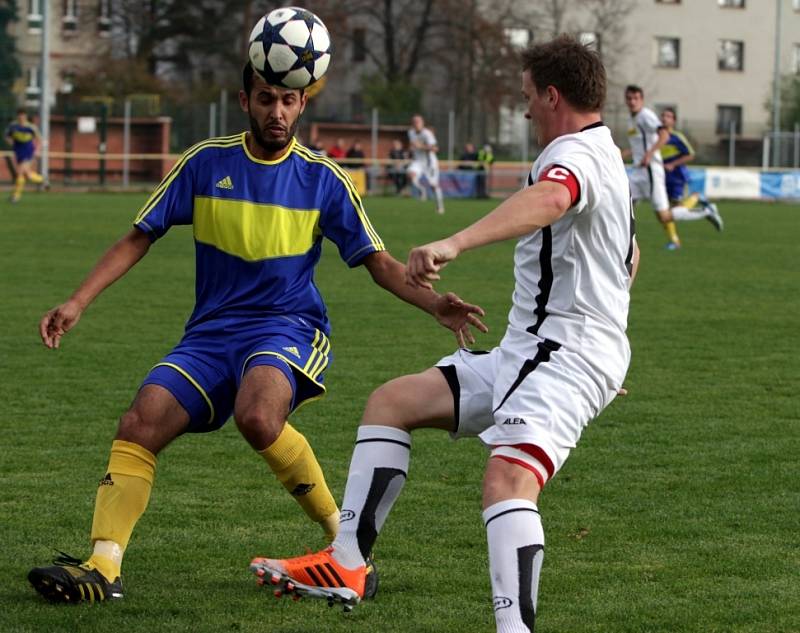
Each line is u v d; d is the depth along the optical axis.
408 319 32.56
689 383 24.39
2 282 39.03
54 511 15.45
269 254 12.93
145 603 12.29
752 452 18.91
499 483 10.47
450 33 148.50
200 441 19.48
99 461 18.00
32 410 21.30
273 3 152.62
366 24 162.00
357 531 11.33
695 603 12.41
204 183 12.98
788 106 155.25
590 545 14.34
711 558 13.87
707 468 17.92
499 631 10.17
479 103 146.50
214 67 159.75
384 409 11.54
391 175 118.19
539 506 15.96
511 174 125.06
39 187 104.56
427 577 13.19
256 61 12.60
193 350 12.85
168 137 118.94
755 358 27.34
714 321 33.09
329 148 120.00
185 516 15.37
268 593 12.66
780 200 116.06
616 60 160.75
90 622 11.74
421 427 11.68
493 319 32.50
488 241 9.92
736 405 22.34
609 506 15.97
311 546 14.20
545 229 10.96
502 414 10.77
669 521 15.31
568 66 11.12
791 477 17.45
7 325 30.58
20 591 12.62
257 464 18.09
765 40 177.88
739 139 131.62
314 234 13.15
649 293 39.12
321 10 152.62
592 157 10.71
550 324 10.98
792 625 11.81
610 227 10.92
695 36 174.88
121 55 160.75
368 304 35.44
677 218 61.28
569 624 11.80
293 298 13.08
